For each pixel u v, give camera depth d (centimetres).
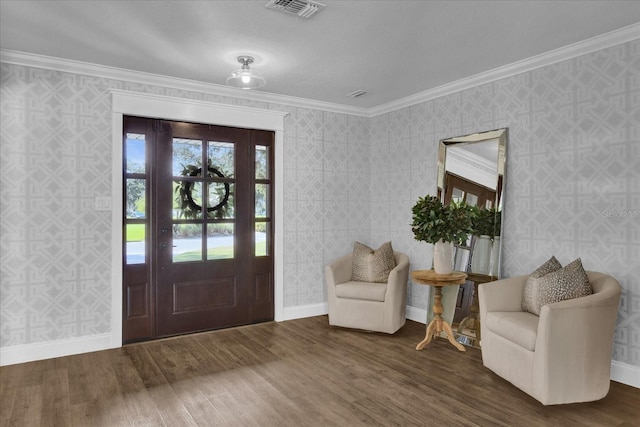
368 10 259
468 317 382
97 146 358
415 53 331
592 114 310
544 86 340
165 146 397
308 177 474
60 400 263
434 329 368
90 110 356
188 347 367
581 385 252
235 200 435
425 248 445
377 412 248
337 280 427
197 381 293
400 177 477
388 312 393
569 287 278
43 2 249
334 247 493
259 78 330
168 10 259
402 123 474
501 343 284
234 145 434
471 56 338
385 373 307
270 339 390
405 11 261
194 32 291
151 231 389
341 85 415
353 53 330
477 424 234
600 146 305
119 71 364
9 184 325
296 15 265
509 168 367
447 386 285
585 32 294
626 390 280
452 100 416
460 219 360
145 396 270
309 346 370
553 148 334
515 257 361
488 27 285
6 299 324
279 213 453
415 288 457
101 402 261
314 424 234
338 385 286
